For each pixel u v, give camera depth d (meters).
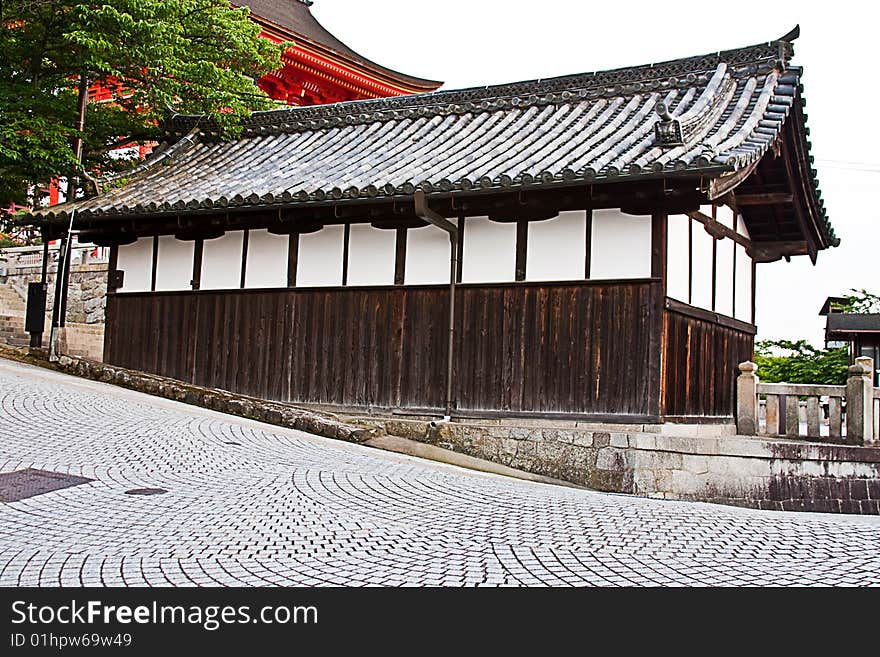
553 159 12.00
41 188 19.95
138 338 15.29
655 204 11.19
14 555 5.62
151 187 15.50
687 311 12.02
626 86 14.34
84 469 8.30
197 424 11.52
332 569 5.64
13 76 18.25
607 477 10.73
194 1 17.91
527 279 11.98
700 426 12.55
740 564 6.04
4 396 11.70
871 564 6.15
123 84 18.47
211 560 5.71
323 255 13.62
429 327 12.62
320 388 13.38
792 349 28.44
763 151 11.06
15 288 25.38
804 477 9.87
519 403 11.85
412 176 12.53
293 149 16.31
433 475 9.78
